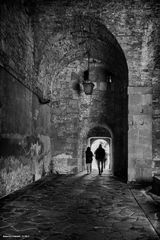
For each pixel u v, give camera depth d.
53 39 10.04
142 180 9.30
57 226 4.52
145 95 9.38
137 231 4.30
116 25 9.14
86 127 13.62
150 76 9.35
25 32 8.52
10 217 5.03
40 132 10.68
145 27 9.11
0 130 6.39
